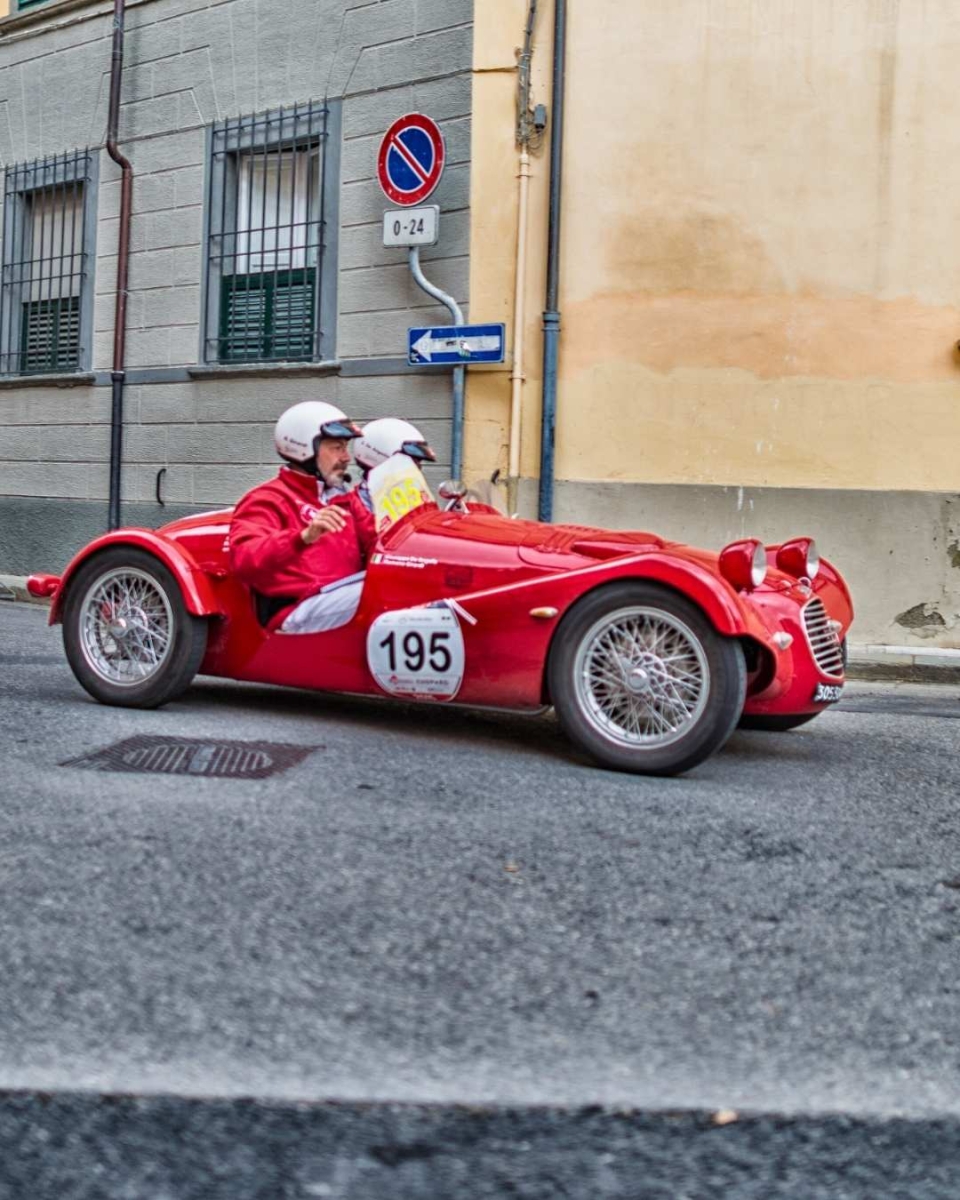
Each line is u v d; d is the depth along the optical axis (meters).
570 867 3.62
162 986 2.73
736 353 9.64
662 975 2.89
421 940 3.03
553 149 9.99
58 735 5.07
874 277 9.38
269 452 11.53
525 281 10.16
